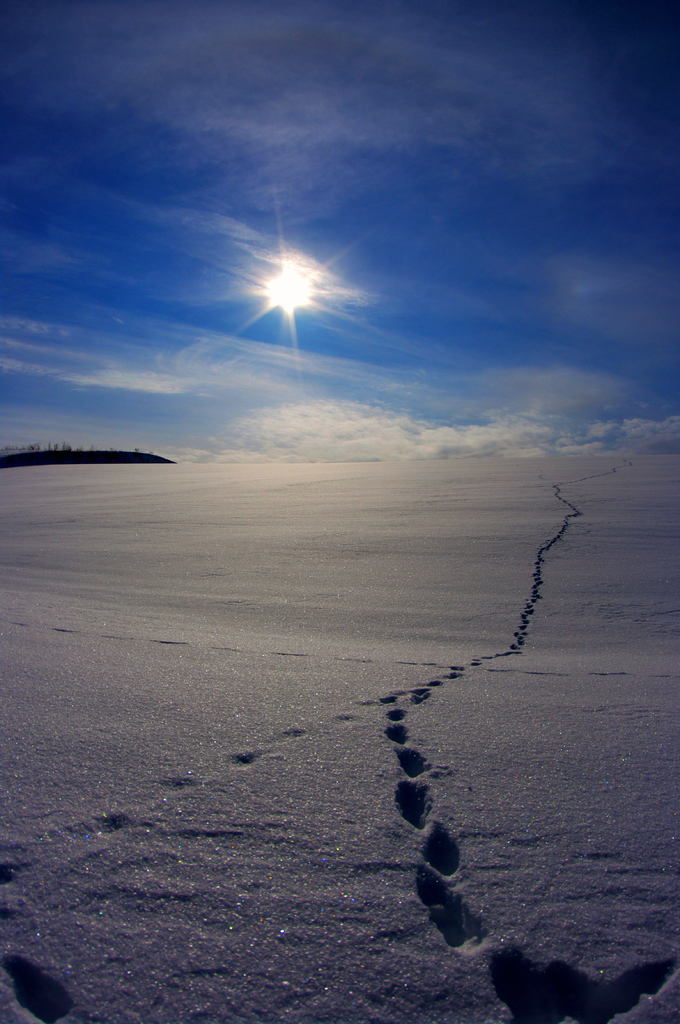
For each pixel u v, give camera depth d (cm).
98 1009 105
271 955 116
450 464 1733
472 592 435
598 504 816
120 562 566
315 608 404
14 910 123
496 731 205
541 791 167
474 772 178
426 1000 108
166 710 217
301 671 266
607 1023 107
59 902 126
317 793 165
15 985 109
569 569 489
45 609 391
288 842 145
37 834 145
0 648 293
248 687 242
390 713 220
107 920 122
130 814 153
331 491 1116
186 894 129
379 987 110
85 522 825
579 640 329
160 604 419
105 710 216
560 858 141
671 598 403
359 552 580
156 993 108
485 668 277
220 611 400
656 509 759
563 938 120
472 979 112
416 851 143
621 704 229
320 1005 107
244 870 135
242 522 780
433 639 335
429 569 506
